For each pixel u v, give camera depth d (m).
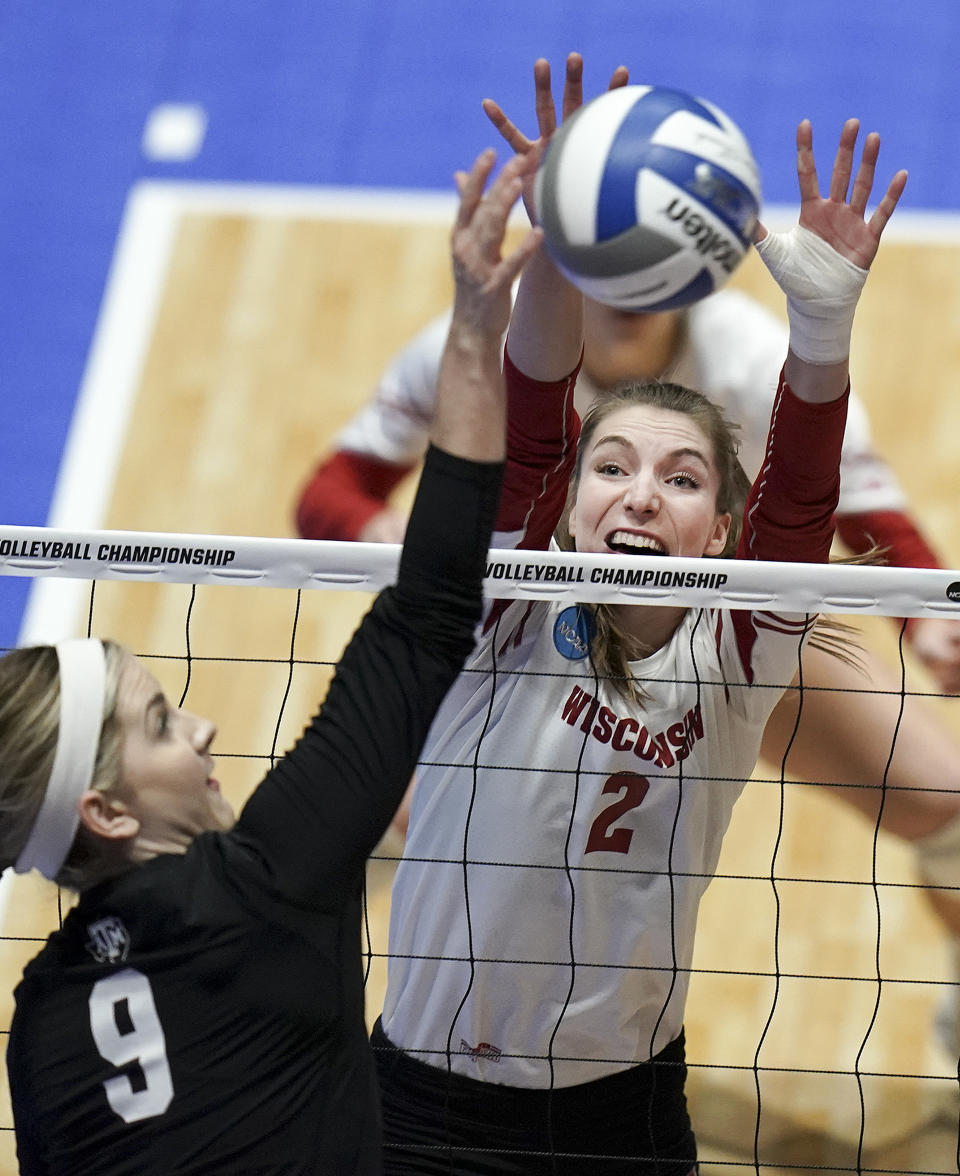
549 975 8.97
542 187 7.23
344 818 5.90
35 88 27.73
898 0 27.34
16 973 16.52
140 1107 5.86
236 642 20.75
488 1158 9.14
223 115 27.27
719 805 9.22
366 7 28.52
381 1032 9.51
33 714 6.02
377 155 26.62
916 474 21.69
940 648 14.03
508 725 8.95
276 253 25.47
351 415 23.19
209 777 6.45
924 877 14.76
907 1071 15.92
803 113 25.89
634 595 8.32
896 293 24.14
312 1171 5.91
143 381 23.83
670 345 14.41
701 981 17.03
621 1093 9.22
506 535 9.43
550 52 27.38
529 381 9.12
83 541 8.26
